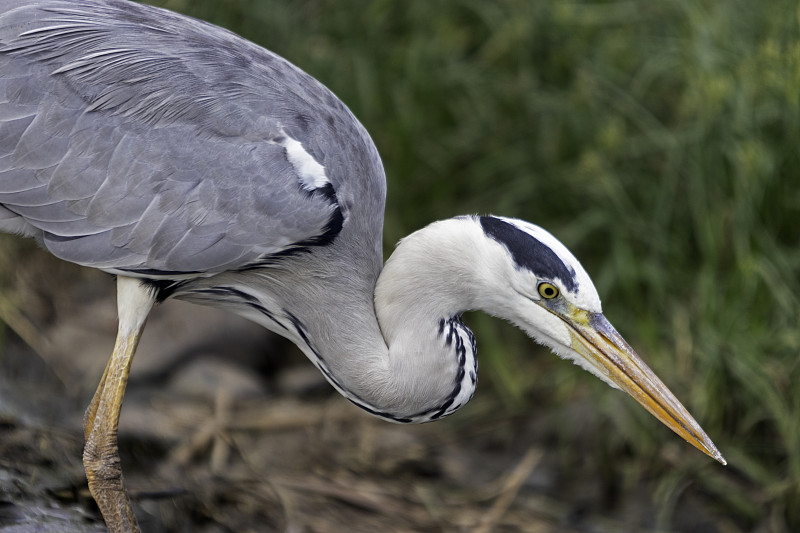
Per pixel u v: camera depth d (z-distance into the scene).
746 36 11.95
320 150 8.20
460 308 8.32
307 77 8.66
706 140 11.62
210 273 8.23
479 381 12.71
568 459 11.77
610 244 12.77
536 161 13.02
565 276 8.00
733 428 11.12
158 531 8.99
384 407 8.45
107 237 7.96
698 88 11.89
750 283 11.05
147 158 7.93
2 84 7.89
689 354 11.55
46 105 7.92
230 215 8.00
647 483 11.31
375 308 8.49
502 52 13.39
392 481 11.62
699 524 10.95
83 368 12.23
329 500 11.04
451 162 13.27
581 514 11.27
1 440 8.98
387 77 13.36
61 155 7.89
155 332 13.03
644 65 12.86
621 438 11.47
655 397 8.07
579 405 12.02
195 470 10.76
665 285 12.14
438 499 11.37
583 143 12.85
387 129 13.19
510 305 8.19
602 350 8.09
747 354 10.76
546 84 13.30
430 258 8.16
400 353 8.32
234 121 8.04
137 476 9.95
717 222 11.56
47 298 13.00
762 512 10.81
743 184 11.16
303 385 12.95
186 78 8.07
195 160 7.95
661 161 12.75
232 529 9.79
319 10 13.53
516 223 8.17
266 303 8.72
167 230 7.94
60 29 8.08
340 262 8.39
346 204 8.31
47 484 8.59
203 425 11.82
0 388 10.57
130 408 11.85
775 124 11.52
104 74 8.01
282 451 11.88
